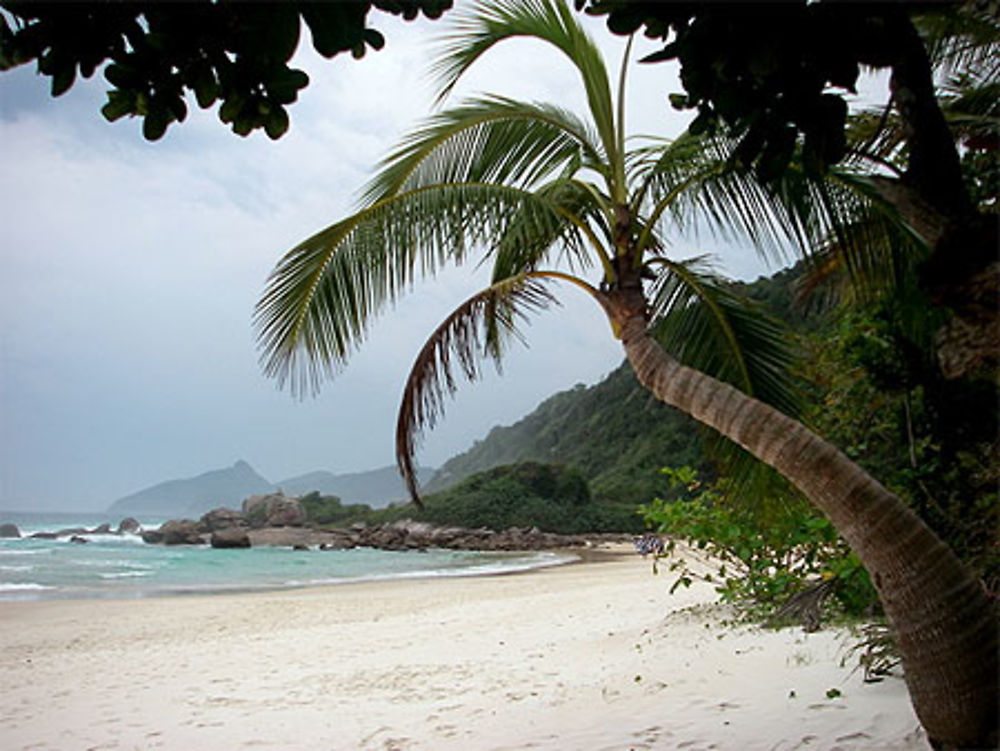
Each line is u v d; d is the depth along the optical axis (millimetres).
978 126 4656
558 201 4504
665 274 4793
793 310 6145
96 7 1923
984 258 2596
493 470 61406
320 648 8734
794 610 5777
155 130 2078
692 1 2146
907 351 5215
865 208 4152
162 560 34906
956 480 4906
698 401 3607
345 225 3887
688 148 3977
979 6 2799
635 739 3836
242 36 1964
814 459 3164
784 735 3516
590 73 4258
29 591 19000
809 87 2215
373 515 62812
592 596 12438
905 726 3363
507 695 5492
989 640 2812
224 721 5500
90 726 5570
